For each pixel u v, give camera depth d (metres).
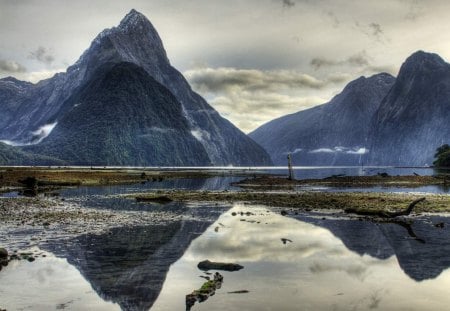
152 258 20.83
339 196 54.69
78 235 27.20
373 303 14.27
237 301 14.46
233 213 38.69
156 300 14.80
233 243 24.47
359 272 18.12
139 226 31.19
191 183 101.44
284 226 31.00
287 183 94.81
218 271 18.38
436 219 34.59
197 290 15.37
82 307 14.19
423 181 98.00
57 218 35.09
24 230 29.00
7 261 20.17
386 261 20.08
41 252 22.16
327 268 18.77
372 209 37.41
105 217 36.22
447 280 16.94
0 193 65.69
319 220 34.09
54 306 14.30
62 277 17.56
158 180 117.06
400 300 14.60
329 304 14.17
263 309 13.70
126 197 57.91
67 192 68.75
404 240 25.31
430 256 21.06
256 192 67.00
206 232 28.42
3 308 14.09
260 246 23.61
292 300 14.55
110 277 17.55
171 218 35.84
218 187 84.31
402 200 48.22
